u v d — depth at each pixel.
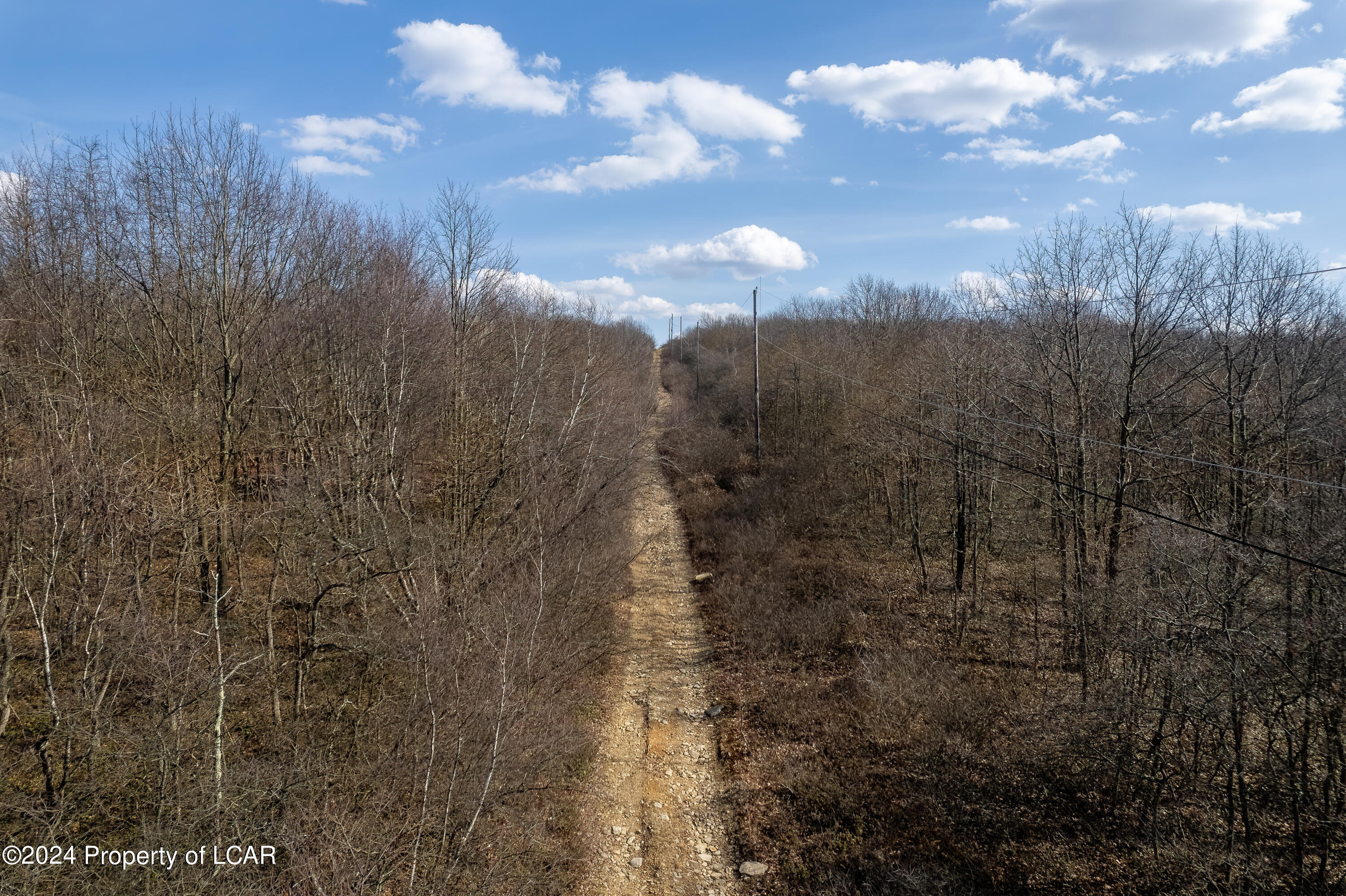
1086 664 11.31
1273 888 7.16
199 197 13.35
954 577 17.97
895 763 10.63
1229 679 7.59
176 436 11.85
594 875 9.20
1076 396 13.62
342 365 15.04
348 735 10.21
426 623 9.84
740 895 8.80
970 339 17.75
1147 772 8.72
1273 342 13.00
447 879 7.28
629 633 16.95
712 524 24.33
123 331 14.21
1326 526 7.92
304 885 7.15
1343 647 6.90
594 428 18.75
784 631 15.70
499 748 8.67
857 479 23.67
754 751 11.73
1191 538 8.76
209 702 9.10
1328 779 7.14
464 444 16.97
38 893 6.79
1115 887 7.91
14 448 10.25
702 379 51.94
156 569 11.89
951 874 8.34
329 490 12.81
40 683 9.59
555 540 14.71
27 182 14.09
